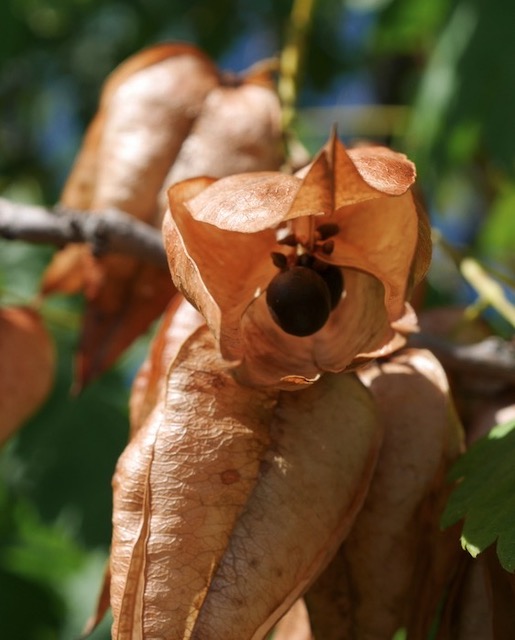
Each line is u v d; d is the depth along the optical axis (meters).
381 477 0.22
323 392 0.21
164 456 0.21
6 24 0.47
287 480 0.21
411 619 0.22
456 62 0.38
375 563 0.22
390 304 0.21
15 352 0.27
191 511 0.21
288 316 0.21
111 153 0.27
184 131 0.27
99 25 0.51
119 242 0.26
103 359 0.27
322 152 0.19
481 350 0.25
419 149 0.38
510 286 0.27
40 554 0.44
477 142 0.37
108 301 0.27
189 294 0.20
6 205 0.26
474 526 0.22
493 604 0.22
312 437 0.21
